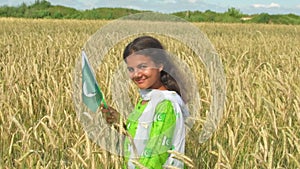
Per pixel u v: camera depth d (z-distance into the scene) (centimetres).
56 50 1427
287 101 587
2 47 1614
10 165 420
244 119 527
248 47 1756
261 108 625
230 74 820
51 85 789
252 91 701
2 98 598
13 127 523
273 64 1281
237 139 520
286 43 2050
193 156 433
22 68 869
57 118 557
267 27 4694
